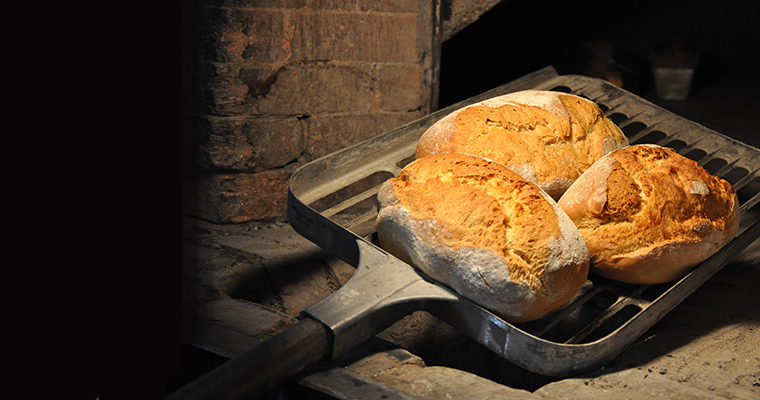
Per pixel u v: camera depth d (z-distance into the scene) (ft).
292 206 4.56
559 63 9.15
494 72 8.77
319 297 4.96
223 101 5.33
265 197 5.56
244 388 3.68
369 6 5.59
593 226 4.36
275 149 5.51
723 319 4.55
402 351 4.16
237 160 5.41
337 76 5.60
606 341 4.05
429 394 3.86
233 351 4.09
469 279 4.06
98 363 3.59
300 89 5.51
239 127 5.39
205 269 4.85
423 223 4.17
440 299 4.09
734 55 10.05
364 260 4.21
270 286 4.92
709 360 4.21
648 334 4.48
